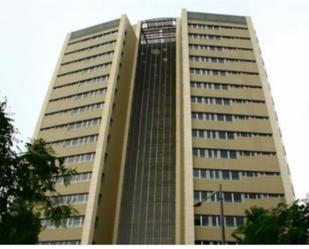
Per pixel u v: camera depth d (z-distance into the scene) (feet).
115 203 183.01
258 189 159.84
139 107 215.51
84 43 238.07
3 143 54.34
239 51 211.41
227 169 164.55
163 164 189.57
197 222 148.25
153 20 262.88
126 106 219.41
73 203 165.89
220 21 225.76
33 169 57.82
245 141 174.81
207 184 158.81
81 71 222.89
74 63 229.86
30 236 72.38
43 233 159.33
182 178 172.65
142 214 173.88
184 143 169.89
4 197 52.47
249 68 204.03
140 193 181.27
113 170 186.80
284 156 171.22
